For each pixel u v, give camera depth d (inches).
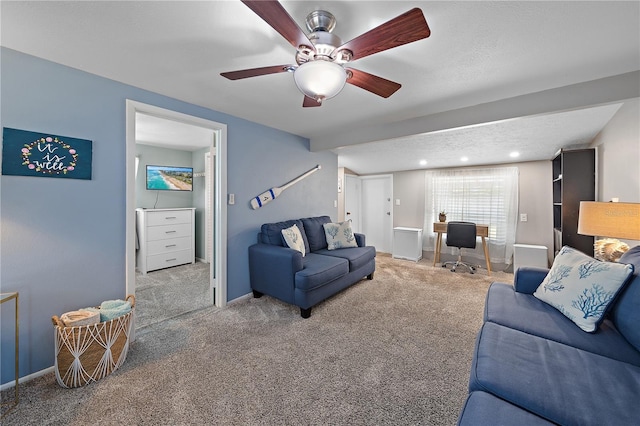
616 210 72.7
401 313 104.5
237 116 113.9
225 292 111.1
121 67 71.9
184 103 96.4
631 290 53.2
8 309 63.6
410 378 66.3
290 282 103.2
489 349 47.6
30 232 66.3
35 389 62.4
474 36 57.6
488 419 33.9
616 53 64.0
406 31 43.4
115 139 79.6
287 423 53.2
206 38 59.0
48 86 68.2
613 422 32.1
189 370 69.2
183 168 189.0
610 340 51.7
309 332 89.2
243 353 76.9
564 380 39.1
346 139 138.3
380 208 233.5
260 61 68.8
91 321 65.0
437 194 197.8
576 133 120.3
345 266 118.7
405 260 199.0
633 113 86.2
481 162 177.8
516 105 89.7
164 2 48.1
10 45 61.6
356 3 47.9
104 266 78.1
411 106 99.3
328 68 50.8
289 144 142.6
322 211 167.8
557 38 58.2
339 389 62.5
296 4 48.3
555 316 61.1
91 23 53.9
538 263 152.0
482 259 178.7
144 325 94.0
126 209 81.9
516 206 168.2
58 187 70.2
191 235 183.2
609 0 47.0
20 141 64.5
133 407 57.0
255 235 125.3
